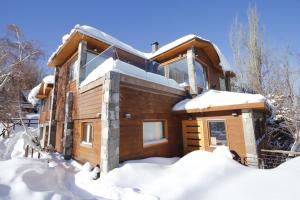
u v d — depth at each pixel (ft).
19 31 55.98
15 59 54.75
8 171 14.37
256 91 50.44
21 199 11.42
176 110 28.09
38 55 58.49
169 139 26.96
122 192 14.15
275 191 11.93
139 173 17.16
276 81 46.78
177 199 13.05
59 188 15.35
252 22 55.72
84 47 27.55
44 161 21.95
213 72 41.68
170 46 36.27
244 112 23.22
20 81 56.24
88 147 22.27
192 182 14.88
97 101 21.22
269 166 23.72
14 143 37.91
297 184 12.18
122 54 32.07
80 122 25.31
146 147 22.75
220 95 26.81
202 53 37.65
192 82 32.12
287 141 39.29
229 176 15.70
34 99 53.16
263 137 30.73
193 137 28.12
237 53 59.41
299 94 39.09
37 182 14.60
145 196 13.32
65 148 26.25
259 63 52.44
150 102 24.76
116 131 18.88
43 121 47.44
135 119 21.86
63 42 30.96
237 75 58.23
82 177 18.49
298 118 34.99
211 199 12.55
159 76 27.61
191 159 19.69
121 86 20.79
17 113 53.62
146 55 42.55
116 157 18.44
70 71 32.09
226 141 24.68
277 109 39.06
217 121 26.13
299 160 16.96
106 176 16.83
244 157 22.57
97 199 13.43
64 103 32.58
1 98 52.06
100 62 28.71
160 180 16.39
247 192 12.48
